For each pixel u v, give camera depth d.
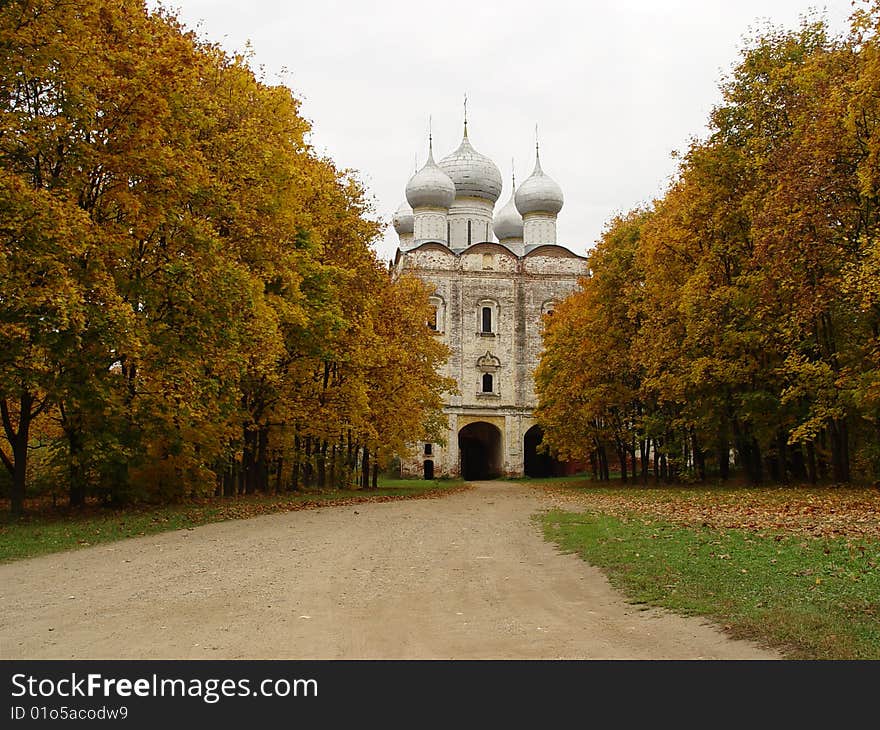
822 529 15.31
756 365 28.33
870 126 22.67
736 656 7.43
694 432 36.19
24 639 8.52
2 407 20.17
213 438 24.41
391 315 37.06
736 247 29.00
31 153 18.17
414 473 69.12
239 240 23.22
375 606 10.00
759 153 27.72
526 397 72.81
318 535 17.62
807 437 24.78
